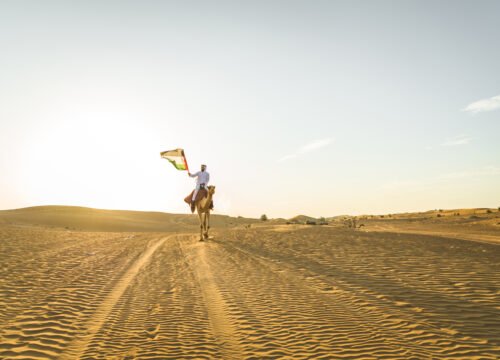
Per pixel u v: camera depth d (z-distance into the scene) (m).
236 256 14.55
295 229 26.09
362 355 5.12
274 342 5.74
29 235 22.66
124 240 22.83
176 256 15.27
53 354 5.43
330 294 8.38
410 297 7.88
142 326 6.61
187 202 21.22
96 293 9.02
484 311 6.82
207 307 7.72
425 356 5.00
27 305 7.91
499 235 28.53
